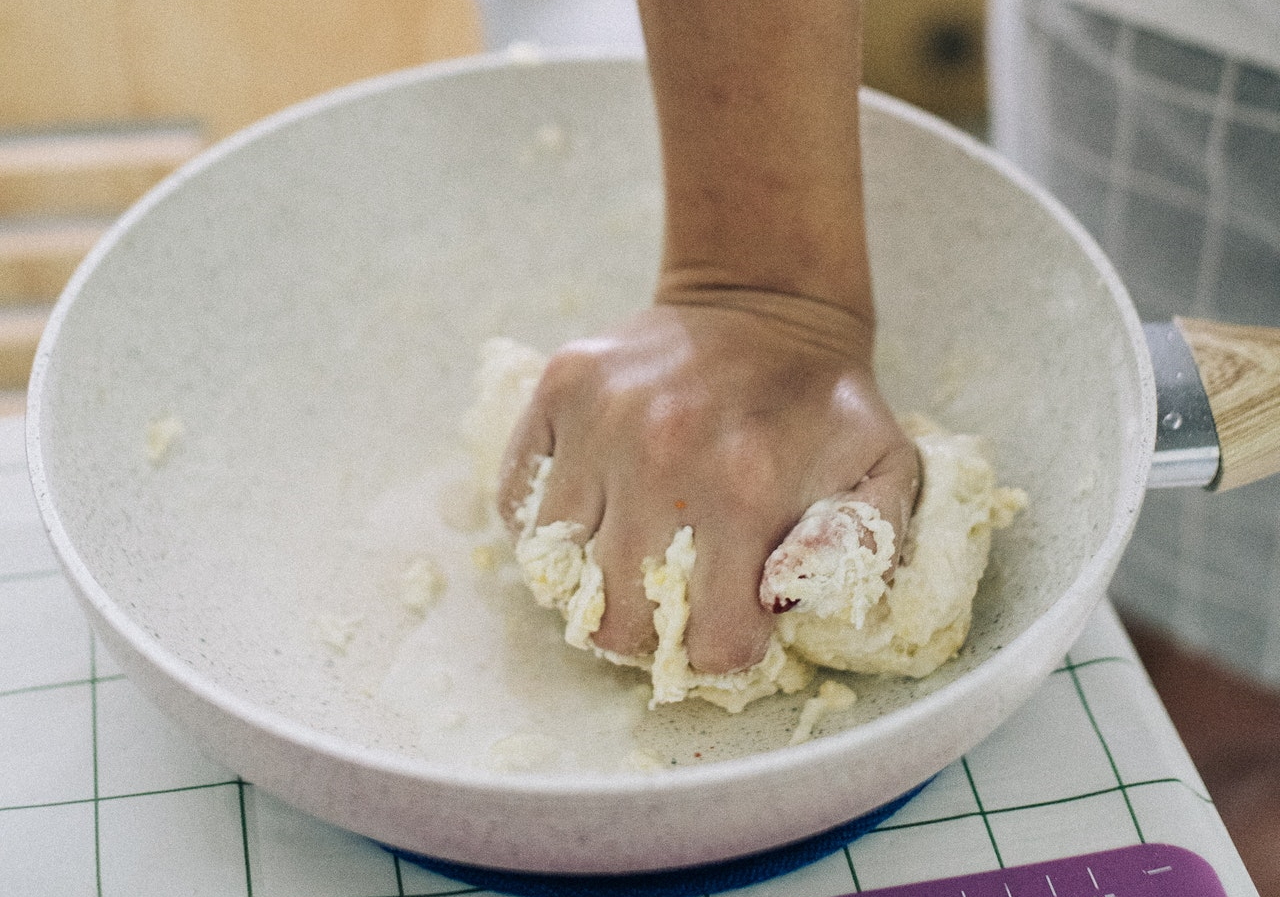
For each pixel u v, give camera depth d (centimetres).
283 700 55
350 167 71
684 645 53
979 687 42
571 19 175
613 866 44
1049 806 55
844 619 53
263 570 63
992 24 110
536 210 76
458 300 76
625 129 74
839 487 53
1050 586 53
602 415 54
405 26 99
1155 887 52
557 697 59
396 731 57
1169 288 99
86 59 95
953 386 67
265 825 55
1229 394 54
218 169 66
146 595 54
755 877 53
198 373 65
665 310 57
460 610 63
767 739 55
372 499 69
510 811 41
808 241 54
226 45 97
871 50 172
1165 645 132
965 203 66
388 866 54
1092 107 95
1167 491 107
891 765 43
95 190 98
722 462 52
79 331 57
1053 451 59
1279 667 115
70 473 53
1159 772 56
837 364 56
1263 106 83
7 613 63
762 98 50
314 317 71
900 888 53
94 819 55
